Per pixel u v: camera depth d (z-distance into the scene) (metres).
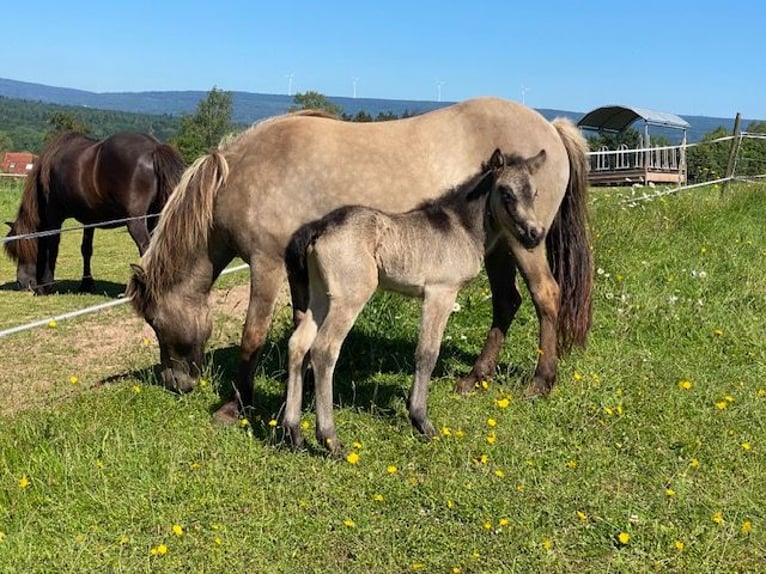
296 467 4.71
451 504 4.25
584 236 6.07
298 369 4.96
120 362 7.21
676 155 24.58
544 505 4.28
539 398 5.66
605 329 7.14
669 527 4.04
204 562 3.80
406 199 5.58
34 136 123.19
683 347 6.77
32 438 5.00
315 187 5.49
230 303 9.40
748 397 5.65
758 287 8.08
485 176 5.12
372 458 4.84
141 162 9.98
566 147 6.04
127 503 4.24
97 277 12.24
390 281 4.96
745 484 4.50
